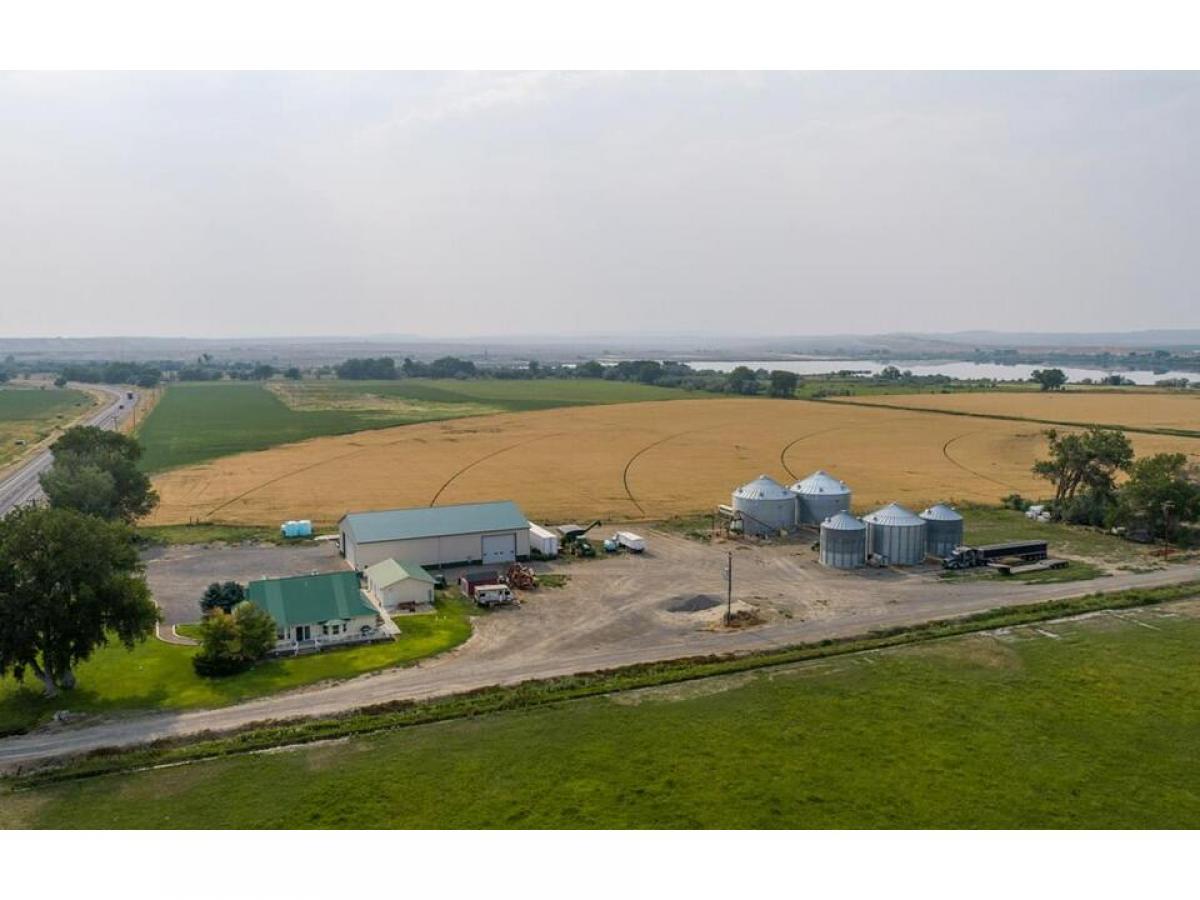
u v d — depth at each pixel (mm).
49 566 48719
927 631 61156
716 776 40500
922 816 36781
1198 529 92438
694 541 90438
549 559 82562
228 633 54125
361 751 43438
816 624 63312
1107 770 40875
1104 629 61375
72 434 97250
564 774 40844
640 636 60969
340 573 62500
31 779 40625
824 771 40938
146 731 45969
